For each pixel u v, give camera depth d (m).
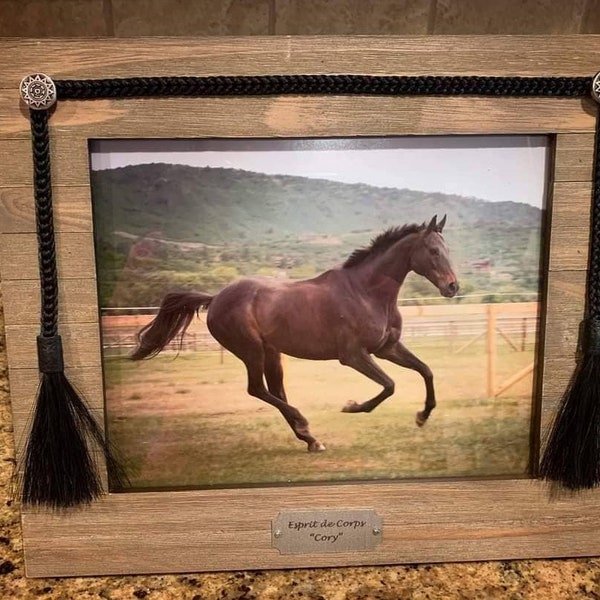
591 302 0.58
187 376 0.59
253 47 0.54
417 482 0.60
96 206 0.56
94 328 0.57
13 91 0.53
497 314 0.59
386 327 0.59
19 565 0.61
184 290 0.58
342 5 0.60
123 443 0.59
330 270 0.58
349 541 0.61
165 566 0.60
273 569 0.61
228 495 0.59
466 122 0.56
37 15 0.59
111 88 0.53
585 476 0.59
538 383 0.60
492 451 0.61
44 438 0.56
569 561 0.62
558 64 0.55
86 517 0.59
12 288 0.56
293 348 0.59
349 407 0.60
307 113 0.55
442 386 0.60
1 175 0.54
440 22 0.60
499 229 0.58
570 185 0.57
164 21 0.59
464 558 0.62
